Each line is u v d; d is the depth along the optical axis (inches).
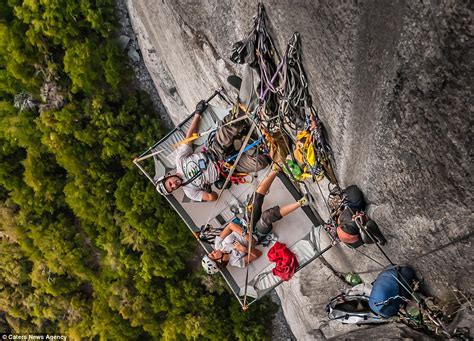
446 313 171.3
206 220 203.6
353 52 122.5
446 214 134.3
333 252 245.0
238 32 190.4
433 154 119.9
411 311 179.9
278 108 170.9
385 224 162.4
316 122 162.1
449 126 108.9
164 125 445.1
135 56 412.8
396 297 173.9
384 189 149.3
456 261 149.0
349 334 281.0
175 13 250.8
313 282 296.8
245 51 165.6
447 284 163.8
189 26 244.7
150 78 424.8
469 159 110.6
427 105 110.3
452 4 88.9
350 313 215.2
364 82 126.0
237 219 197.2
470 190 118.5
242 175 193.2
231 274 206.1
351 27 117.0
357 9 111.7
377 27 109.8
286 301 395.2
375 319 210.4
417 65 105.1
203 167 188.2
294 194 194.2
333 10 118.8
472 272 148.4
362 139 143.9
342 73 132.3
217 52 231.1
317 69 142.0
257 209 184.4
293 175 188.9
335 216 177.2
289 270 196.5
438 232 143.3
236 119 177.9
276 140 179.9
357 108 136.6
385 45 110.8
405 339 204.1
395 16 103.0
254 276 205.8
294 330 403.9
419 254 161.3
